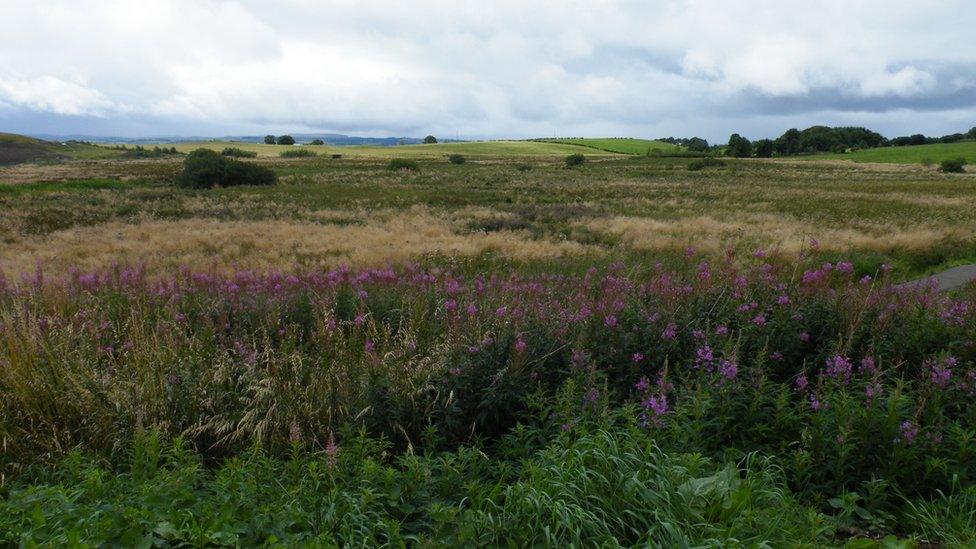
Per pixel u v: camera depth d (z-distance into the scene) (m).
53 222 26.28
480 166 96.81
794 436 4.15
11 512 2.97
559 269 13.77
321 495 3.27
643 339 5.18
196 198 39.28
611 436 3.74
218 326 6.44
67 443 4.20
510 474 3.82
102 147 160.12
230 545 2.80
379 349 5.39
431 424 4.39
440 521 3.01
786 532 3.06
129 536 2.71
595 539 2.98
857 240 18.97
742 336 5.31
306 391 4.54
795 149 155.88
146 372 4.68
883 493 3.67
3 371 4.68
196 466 3.55
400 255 16.83
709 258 13.95
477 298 6.84
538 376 4.80
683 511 3.13
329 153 142.12
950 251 17.86
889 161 119.19
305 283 7.99
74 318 6.18
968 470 3.82
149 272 13.48
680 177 73.06
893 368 4.57
